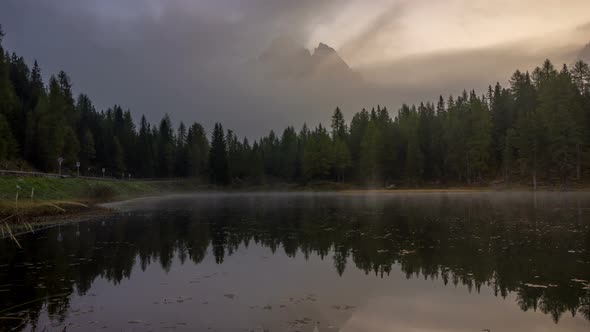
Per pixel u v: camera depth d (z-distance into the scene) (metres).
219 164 104.00
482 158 71.62
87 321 8.04
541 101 66.56
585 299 9.11
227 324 7.82
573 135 55.38
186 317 8.23
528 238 17.11
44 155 62.66
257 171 106.19
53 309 8.80
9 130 57.50
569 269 11.74
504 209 30.70
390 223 23.64
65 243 17.73
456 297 9.42
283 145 120.81
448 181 77.69
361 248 15.74
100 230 22.19
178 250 15.95
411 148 79.56
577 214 25.94
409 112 107.62
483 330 7.50
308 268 12.58
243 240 18.39
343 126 108.00
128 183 77.62
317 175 98.25
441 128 82.62
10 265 13.25
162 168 117.31
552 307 8.65
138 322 7.96
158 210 37.72
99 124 101.69
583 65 66.25
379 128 90.81
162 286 10.62
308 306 8.88
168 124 138.88
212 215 31.81
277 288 10.33
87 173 86.62
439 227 21.31
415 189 77.94
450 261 13.12
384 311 8.53
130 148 108.88
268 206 42.50
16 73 85.12
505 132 75.19
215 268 12.72
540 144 60.00
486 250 14.76
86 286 10.68
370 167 85.88
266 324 7.81
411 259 13.55
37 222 25.73
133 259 14.21
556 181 59.88
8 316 8.36
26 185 37.28
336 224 23.88
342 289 10.16
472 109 73.56
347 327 7.65
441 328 7.59
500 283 10.51
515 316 8.19
